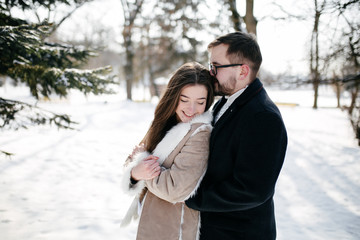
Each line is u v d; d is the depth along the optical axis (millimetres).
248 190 931
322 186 4730
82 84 3090
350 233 3135
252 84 1083
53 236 2684
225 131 1045
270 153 936
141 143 1474
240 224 1068
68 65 3707
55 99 16219
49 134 7961
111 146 7059
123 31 20609
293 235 3076
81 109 15148
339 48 4879
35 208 3277
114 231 2885
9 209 3174
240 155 972
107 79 3320
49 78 2967
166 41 18328
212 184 1033
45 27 2424
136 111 15852
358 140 8070
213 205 1009
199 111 1153
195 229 1167
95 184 4320
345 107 8656
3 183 3994
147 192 1255
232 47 1072
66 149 6395
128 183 1144
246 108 1016
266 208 1106
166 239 1131
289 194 4367
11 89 24422
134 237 2795
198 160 1051
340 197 4230
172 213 1145
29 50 2164
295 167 5895
